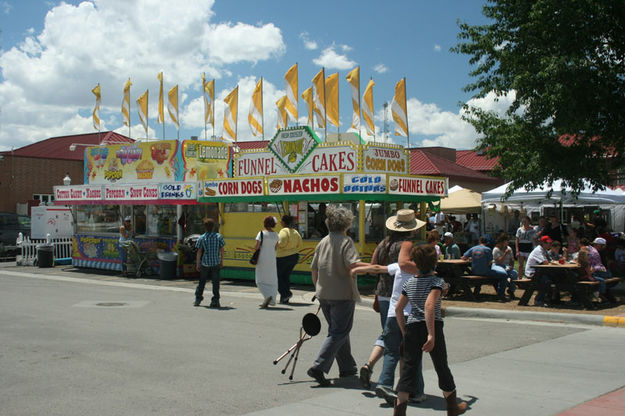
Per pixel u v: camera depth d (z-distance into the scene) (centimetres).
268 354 779
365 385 616
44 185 3647
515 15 1471
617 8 1327
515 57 1442
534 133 1427
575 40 1344
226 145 1995
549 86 1323
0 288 1524
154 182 1931
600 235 1788
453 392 508
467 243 2241
